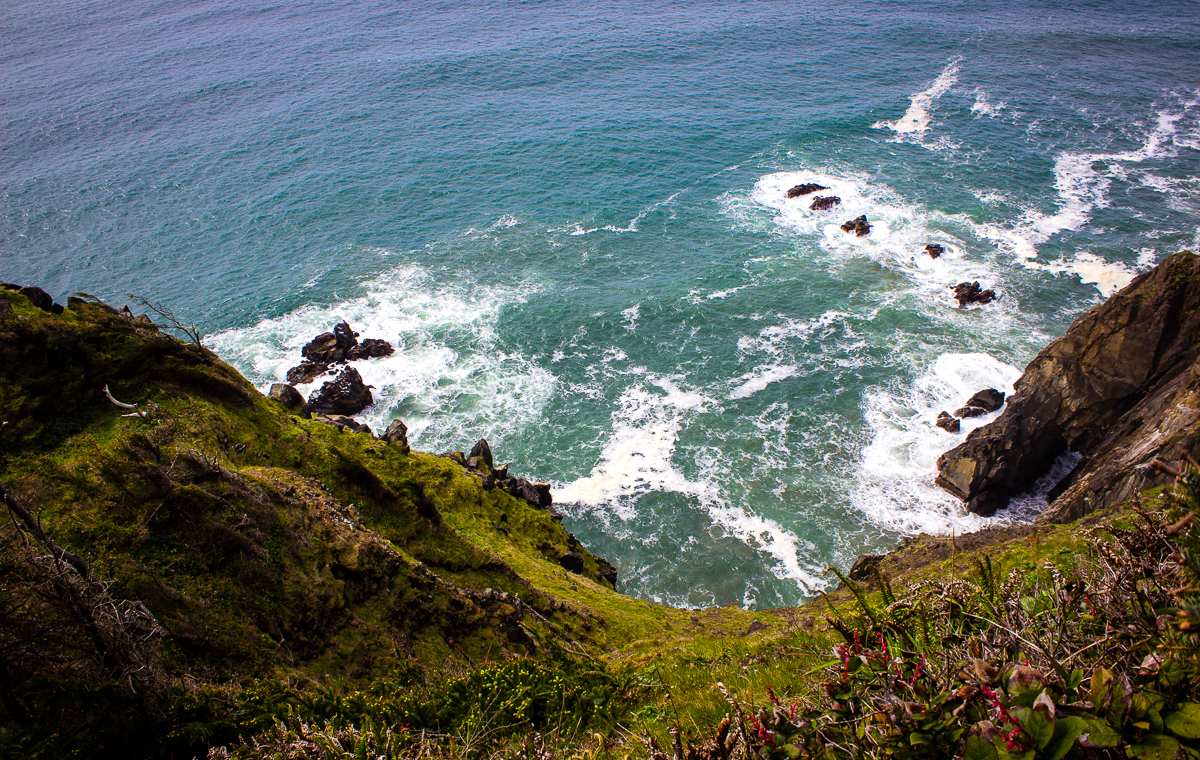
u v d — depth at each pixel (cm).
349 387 5059
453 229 7412
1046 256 6216
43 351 1515
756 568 3906
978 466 4072
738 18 14512
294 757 789
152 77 12519
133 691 952
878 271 6241
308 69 12606
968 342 5312
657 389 5175
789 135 9069
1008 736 366
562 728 1059
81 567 998
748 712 682
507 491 3466
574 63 12325
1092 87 10125
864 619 557
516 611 1838
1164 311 3731
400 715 1079
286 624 1431
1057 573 546
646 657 1739
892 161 8212
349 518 1834
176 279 6719
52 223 7788
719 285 6244
